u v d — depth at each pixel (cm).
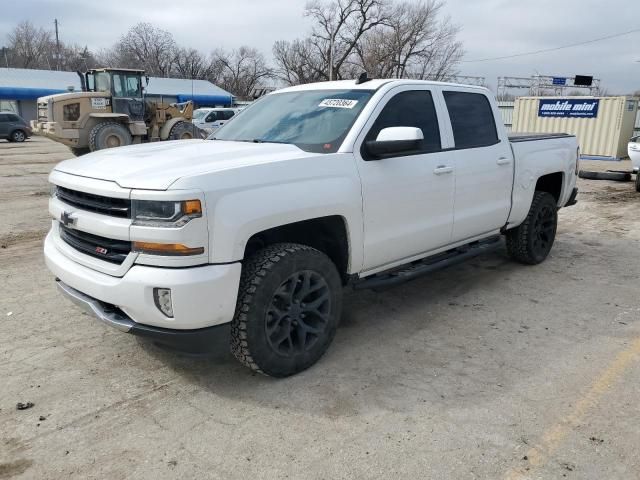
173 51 7762
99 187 316
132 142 1870
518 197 551
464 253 500
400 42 5319
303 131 409
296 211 336
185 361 381
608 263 637
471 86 511
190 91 5075
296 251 345
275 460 277
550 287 548
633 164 1262
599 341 419
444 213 457
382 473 268
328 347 386
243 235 312
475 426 306
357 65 5575
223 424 308
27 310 468
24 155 2131
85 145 1816
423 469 271
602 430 302
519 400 334
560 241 751
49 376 358
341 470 270
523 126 2319
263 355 337
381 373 367
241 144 401
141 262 302
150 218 297
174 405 327
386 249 410
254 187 319
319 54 5747
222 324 316
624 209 1006
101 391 341
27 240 713
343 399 334
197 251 299
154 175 305
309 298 366
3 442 289
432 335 430
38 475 265
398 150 369
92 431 300
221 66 7594
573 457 280
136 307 304
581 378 360
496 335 430
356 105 410
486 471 269
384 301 506
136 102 1873
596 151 2114
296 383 353
